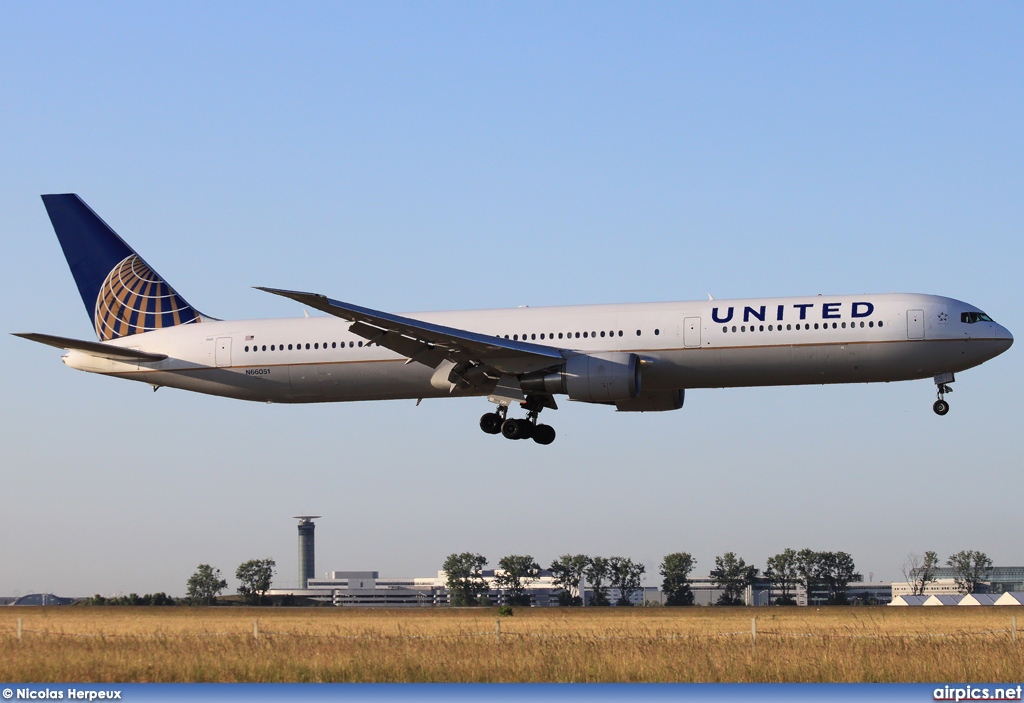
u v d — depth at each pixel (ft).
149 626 490.90
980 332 419.95
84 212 533.96
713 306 441.68
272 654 309.83
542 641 331.16
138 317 522.06
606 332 445.37
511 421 471.62
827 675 269.64
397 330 435.12
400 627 464.24
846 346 424.05
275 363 484.74
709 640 335.26
